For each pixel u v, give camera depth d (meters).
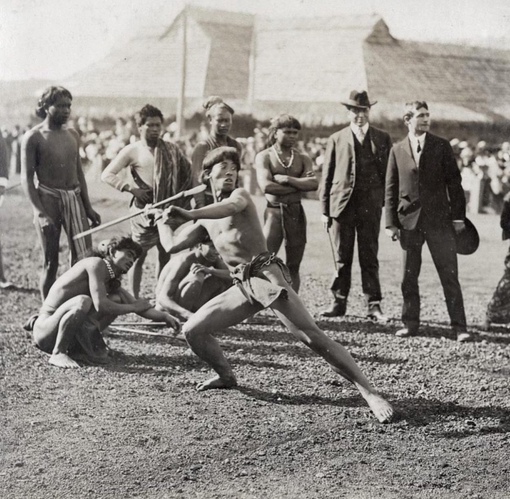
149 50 12.73
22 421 4.83
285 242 6.89
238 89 12.91
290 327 5.08
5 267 8.92
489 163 12.75
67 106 6.58
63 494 4.06
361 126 7.07
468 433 4.97
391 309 7.72
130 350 6.15
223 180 5.17
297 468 4.43
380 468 4.46
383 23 11.55
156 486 4.18
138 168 6.89
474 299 8.32
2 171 8.07
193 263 6.49
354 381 5.14
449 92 11.84
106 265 5.82
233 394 5.39
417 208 6.79
